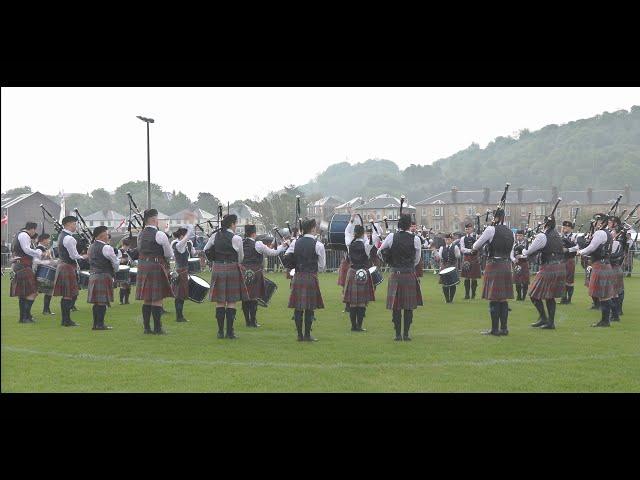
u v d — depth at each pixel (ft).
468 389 64.85
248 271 107.34
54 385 66.28
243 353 83.05
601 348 86.22
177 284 114.93
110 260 104.53
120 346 88.22
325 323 113.29
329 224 135.33
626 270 224.94
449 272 141.79
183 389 65.00
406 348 86.63
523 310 130.82
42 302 151.74
